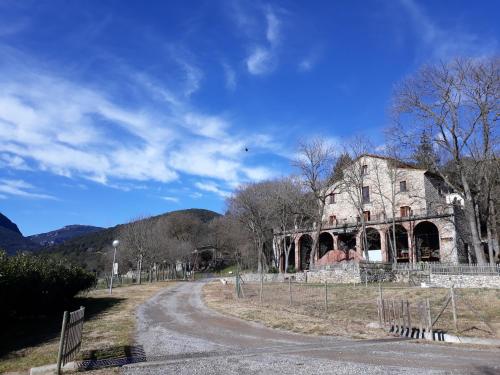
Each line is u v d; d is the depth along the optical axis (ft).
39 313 72.59
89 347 47.03
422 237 193.26
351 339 51.88
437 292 96.32
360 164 192.24
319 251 230.89
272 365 38.42
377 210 205.16
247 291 122.72
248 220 238.89
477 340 49.78
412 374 34.86
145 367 37.86
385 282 130.11
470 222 125.59
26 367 38.58
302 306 86.22
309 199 220.23
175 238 302.25
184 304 92.07
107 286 167.32
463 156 131.75
